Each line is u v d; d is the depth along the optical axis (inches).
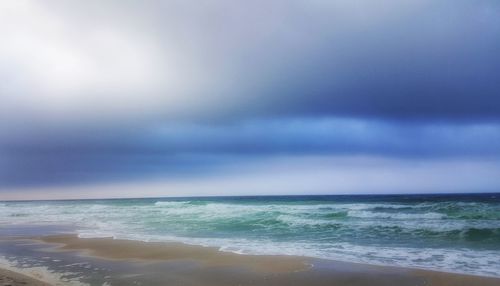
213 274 422.3
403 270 411.5
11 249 648.4
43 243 708.0
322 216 939.3
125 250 597.0
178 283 386.6
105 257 543.2
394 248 544.4
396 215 848.9
